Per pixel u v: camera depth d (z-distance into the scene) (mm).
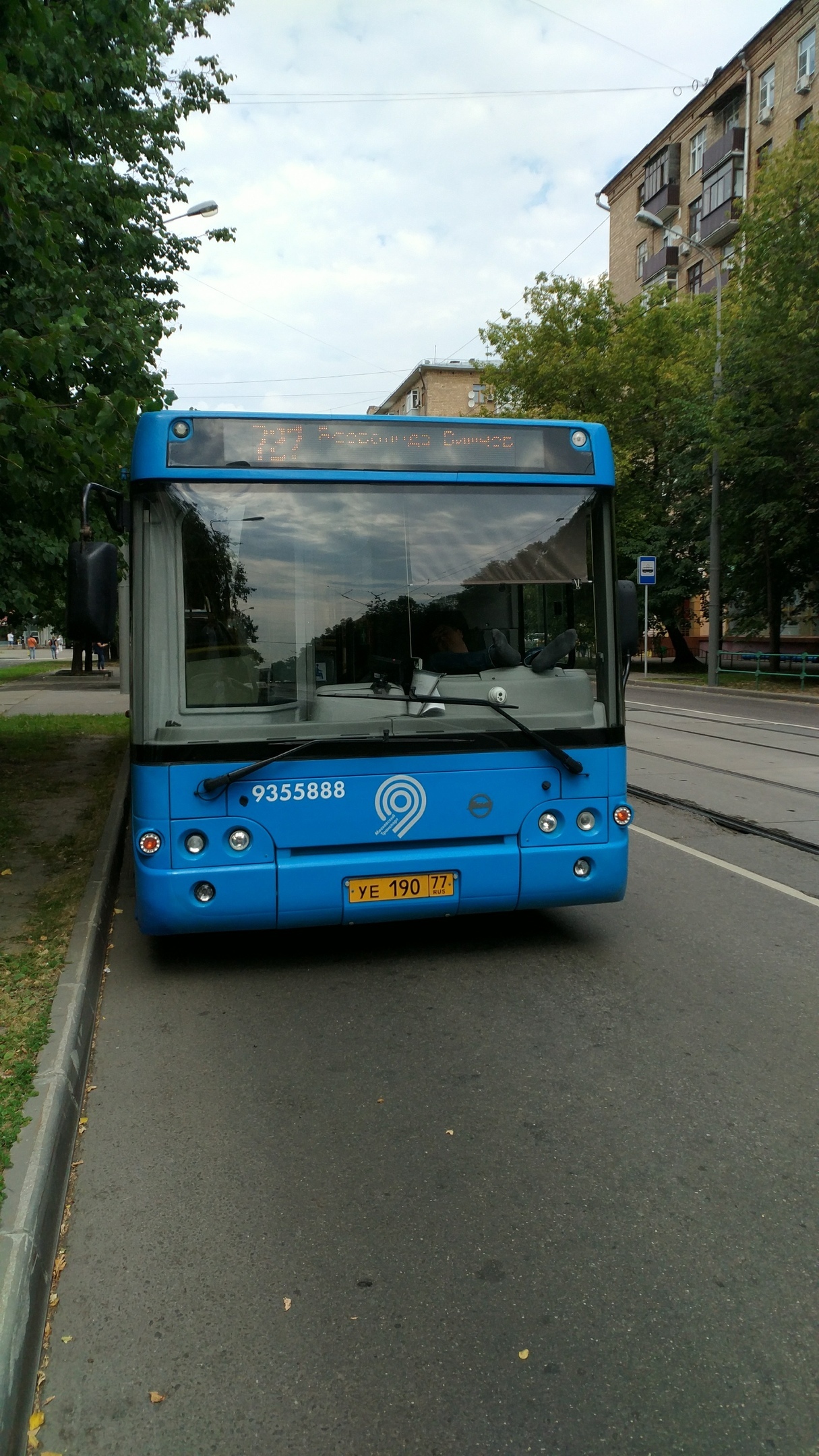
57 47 7602
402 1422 2293
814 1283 2752
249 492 4906
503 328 34625
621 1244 2932
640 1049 4293
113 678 35062
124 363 8016
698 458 28484
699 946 5695
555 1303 2682
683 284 45688
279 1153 3469
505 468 5168
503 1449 2217
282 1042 4402
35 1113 3371
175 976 5266
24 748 13906
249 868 4824
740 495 25156
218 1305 2689
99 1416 2320
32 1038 3998
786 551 24172
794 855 7867
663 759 12805
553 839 5180
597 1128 3609
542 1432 2260
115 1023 4637
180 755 4766
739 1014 4680
